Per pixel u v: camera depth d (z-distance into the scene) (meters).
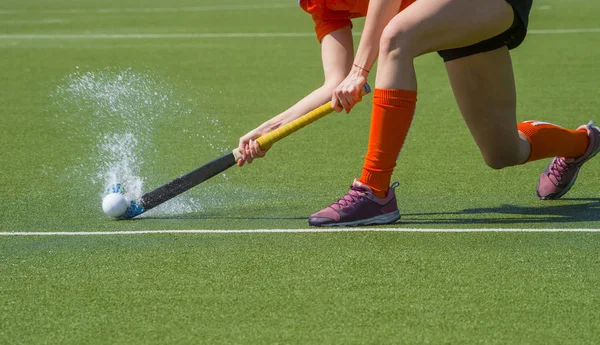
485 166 7.07
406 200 6.08
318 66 13.55
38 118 9.59
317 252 4.82
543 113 9.52
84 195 6.32
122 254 4.86
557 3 24.61
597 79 11.66
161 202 5.65
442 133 8.52
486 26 5.05
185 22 21.66
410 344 3.56
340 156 7.57
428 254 4.76
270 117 9.63
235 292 4.20
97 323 3.85
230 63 14.02
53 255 4.86
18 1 31.16
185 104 10.45
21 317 3.94
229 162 5.60
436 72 12.92
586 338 3.62
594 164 7.01
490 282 4.29
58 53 15.55
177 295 4.18
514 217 5.55
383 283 4.29
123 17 23.58
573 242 4.96
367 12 5.39
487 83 5.33
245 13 23.92
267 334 3.69
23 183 6.69
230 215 5.73
